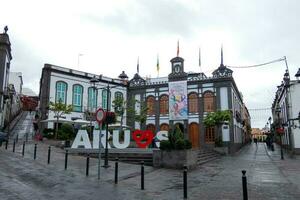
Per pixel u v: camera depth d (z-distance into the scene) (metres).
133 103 38.59
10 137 31.61
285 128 36.81
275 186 11.34
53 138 29.30
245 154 31.33
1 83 30.77
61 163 15.94
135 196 9.45
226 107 35.53
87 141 21.75
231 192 10.17
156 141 22.20
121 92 41.66
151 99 40.81
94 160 18.06
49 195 9.16
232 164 19.86
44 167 14.33
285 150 37.16
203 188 10.91
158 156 16.75
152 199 9.09
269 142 41.91
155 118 39.91
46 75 34.81
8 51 32.72
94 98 38.66
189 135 37.25
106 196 9.34
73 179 11.96
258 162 21.45
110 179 12.38
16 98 55.88
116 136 21.34
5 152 19.00
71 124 31.59
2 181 10.72
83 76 37.97
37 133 32.84
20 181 10.98
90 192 9.83
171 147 16.55
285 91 33.34
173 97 38.47
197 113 37.19
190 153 16.86
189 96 38.16
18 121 45.38
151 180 12.52
